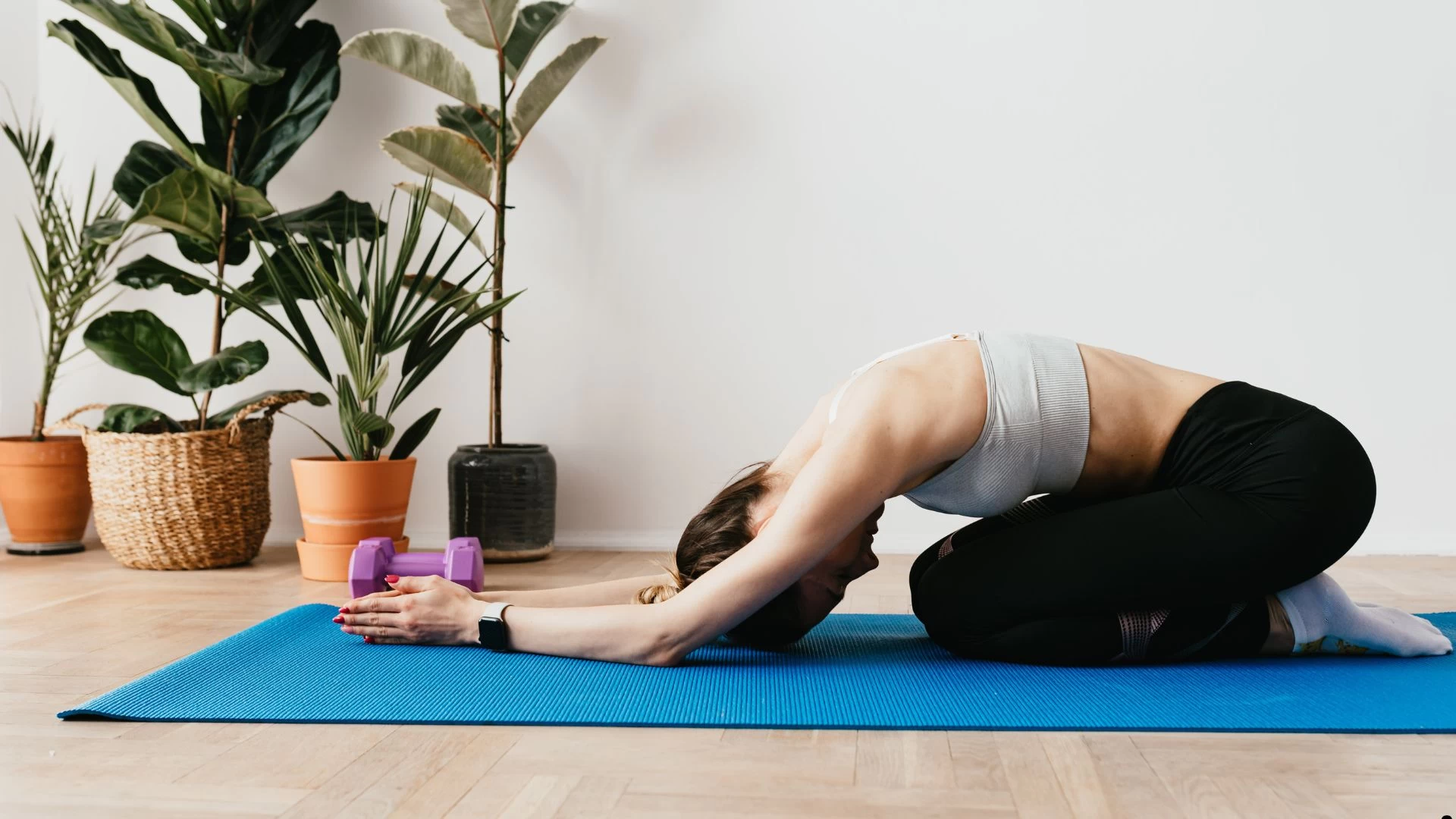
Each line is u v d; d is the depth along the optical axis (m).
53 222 3.25
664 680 1.56
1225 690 1.50
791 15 3.22
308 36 3.23
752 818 1.08
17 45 3.38
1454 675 1.59
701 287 3.27
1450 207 3.04
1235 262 3.11
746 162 3.24
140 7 2.83
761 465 1.76
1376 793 1.13
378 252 2.94
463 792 1.14
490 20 2.95
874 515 1.65
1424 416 3.07
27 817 1.08
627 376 3.30
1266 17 3.09
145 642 1.92
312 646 1.78
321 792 1.15
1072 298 3.15
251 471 2.93
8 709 1.47
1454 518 3.07
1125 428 1.62
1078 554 1.60
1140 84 3.12
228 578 2.73
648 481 3.30
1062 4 3.14
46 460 3.06
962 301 3.19
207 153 3.14
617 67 3.27
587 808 1.10
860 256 3.21
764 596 1.55
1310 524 1.53
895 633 1.98
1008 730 1.35
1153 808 1.10
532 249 3.31
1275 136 3.09
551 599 1.84
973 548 1.71
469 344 3.34
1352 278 3.08
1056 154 3.15
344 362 3.38
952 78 3.17
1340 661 1.68
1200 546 1.55
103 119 3.43
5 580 2.68
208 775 1.20
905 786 1.16
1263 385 3.11
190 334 3.42
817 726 1.36
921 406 1.53
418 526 3.37
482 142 3.23
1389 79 3.05
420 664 1.65
